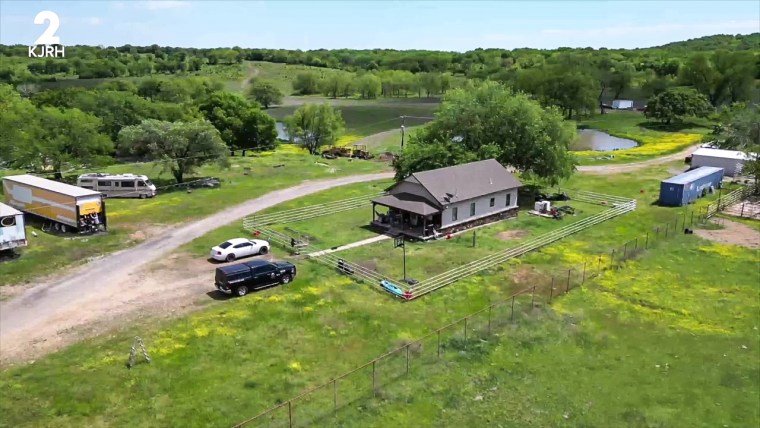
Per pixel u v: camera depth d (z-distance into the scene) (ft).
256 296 122.93
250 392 86.79
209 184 235.81
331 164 293.02
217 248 145.59
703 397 87.66
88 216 166.61
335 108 567.59
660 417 82.23
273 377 91.25
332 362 96.37
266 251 151.53
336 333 106.63
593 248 157.28
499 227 177.88
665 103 442.91
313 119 344.08
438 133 212.64
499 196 184.34
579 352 101.30
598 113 527.81
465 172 180.45
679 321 114.01
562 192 221.46
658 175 257.96
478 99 215.31
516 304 120.47
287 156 317.01
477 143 208.85
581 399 86.79
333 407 83.25
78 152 236.22
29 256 146.41
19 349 99.09
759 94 529.45
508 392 88.33
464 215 174.91
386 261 145.89
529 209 199.31
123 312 114.42
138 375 90.79
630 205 197.36
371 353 99.71
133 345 98.73
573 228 173.17
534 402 85.81
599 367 96.43
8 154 225.76
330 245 158.51
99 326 108.06
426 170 189.57
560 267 142.72
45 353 97.81
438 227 167.53
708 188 219.00
